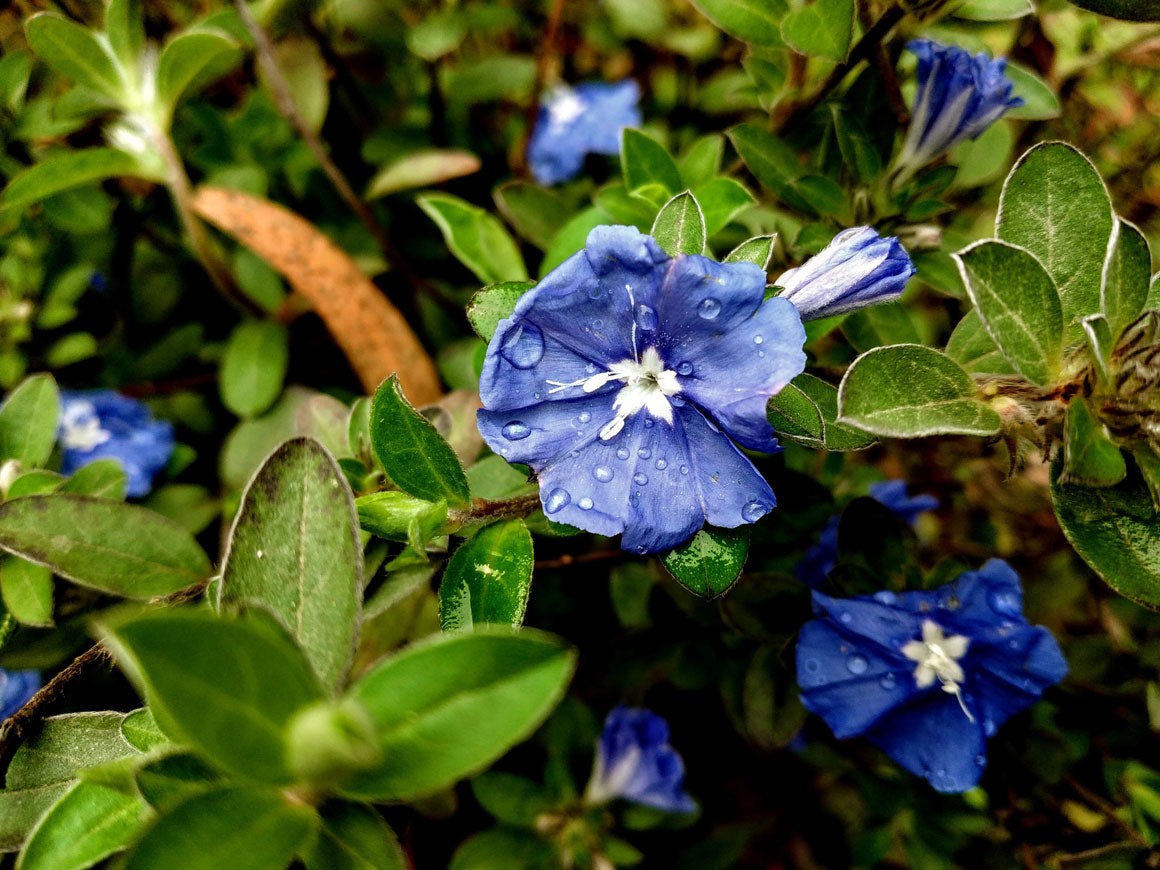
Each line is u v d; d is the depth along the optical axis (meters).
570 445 0.06
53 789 0.06
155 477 0.11
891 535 0.08
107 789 0.05
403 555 0.06
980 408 0.06
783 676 0.09
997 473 0.12
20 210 0.11
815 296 0.06
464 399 0.09
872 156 0.08
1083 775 0.10
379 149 0.13
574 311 0.06
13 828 0.06
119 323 0.12
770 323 0.05
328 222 0.13
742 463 0.06
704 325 0.06
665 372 0.06
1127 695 0.10
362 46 0.13
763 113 0.12
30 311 0.11
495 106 0.14
